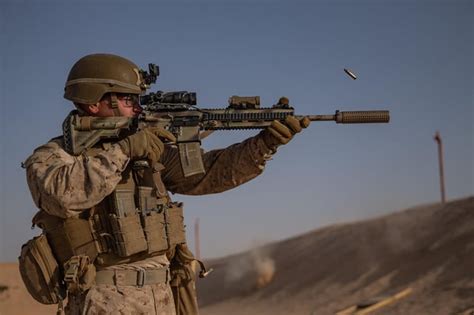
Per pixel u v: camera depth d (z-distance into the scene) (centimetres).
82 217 443
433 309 2523
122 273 444
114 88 462
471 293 2608
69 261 436
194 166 466
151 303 447
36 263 444
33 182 433
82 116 465
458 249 3122
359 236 3881
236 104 473
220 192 496
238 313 3581
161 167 464
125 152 429
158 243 453
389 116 470
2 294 1748
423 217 3703
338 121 475
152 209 454
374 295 3073
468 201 3669
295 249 4316
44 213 448
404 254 3381
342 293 3284
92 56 471
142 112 463
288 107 475
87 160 422
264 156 478
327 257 3900
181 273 489
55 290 447
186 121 467
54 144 452
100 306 436
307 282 3691
